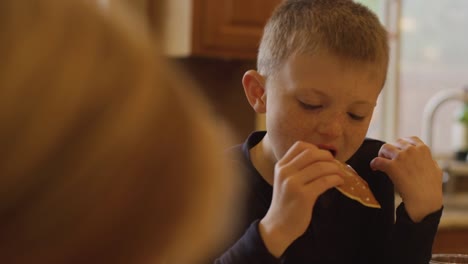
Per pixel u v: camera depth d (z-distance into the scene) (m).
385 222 1.17
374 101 0.98
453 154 3.14
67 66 0.27
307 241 1.08
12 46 0.26
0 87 0.25
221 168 0.33
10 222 0.27
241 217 1.03
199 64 2.50
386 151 1.07
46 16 0.27
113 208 0.28
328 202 1.11
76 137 0.27
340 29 0.95
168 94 0.30
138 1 2.27
